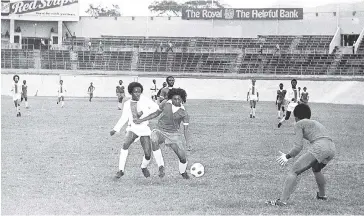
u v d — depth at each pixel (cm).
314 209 845
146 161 1095
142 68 6038
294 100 2409
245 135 2047
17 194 936
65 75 5653
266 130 2269
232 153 1531
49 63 6000
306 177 1151
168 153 1514
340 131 2294
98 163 1312
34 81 5628
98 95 5628
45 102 4331
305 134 910
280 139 1916
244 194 960
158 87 5606
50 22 6994
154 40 6662
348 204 887
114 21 7094
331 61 5612
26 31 6950
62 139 1831
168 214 804
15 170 1187
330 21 6562
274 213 814
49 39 6988
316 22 6625
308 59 5709
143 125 1095
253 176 1152
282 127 2433
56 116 2875
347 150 1645
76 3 6856
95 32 7094
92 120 2647
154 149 1094
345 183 1084
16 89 2830
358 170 1256
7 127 2238
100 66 6041
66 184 1035
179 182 1074
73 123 2472
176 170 1226
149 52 6091
